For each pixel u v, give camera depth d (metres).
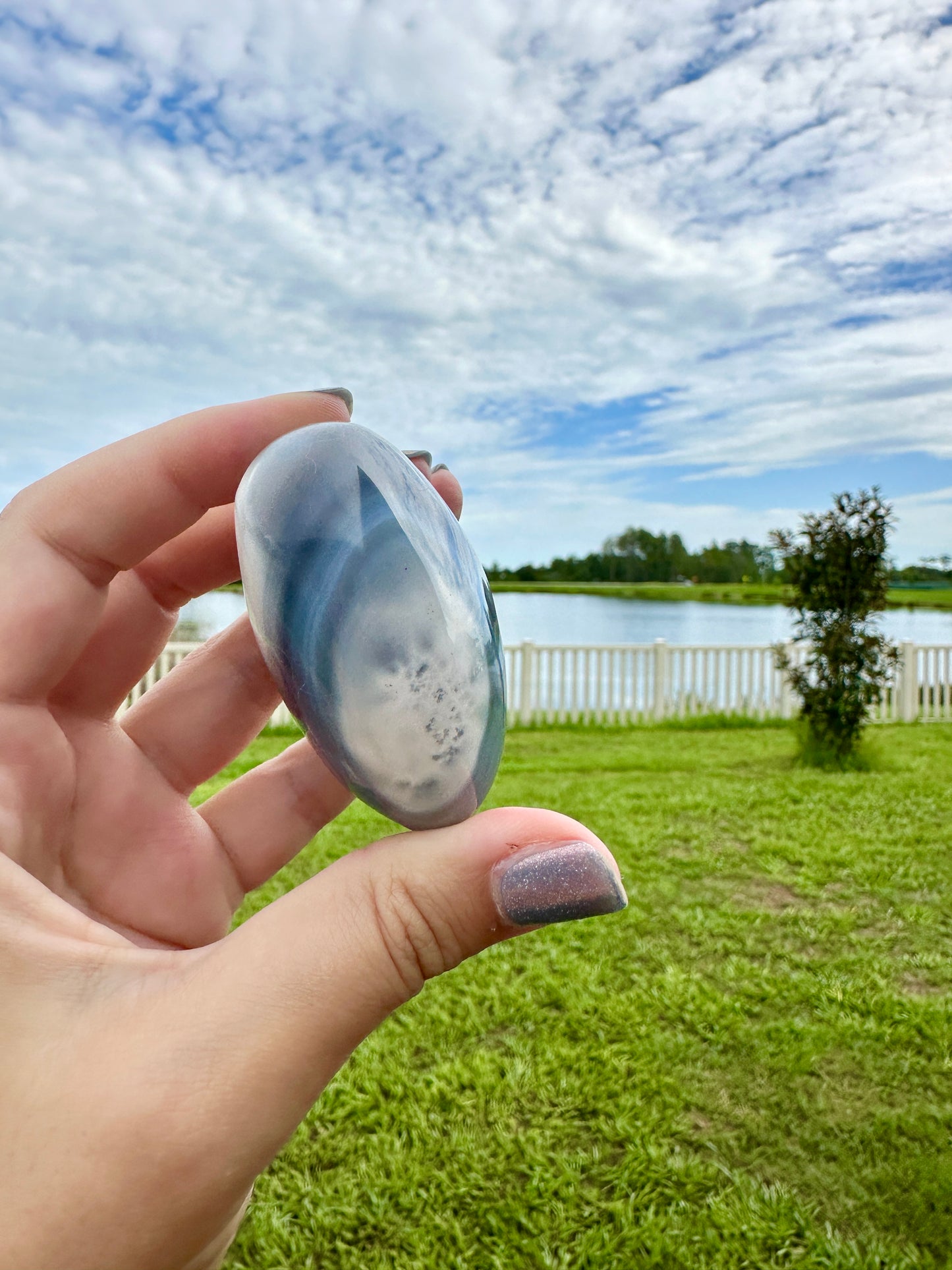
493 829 1.16
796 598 9.77
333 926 1.10
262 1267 2.45
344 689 1.09
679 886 5.16
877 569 9.29
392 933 1.10
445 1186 2.72
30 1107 0.97
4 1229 0.93
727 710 13.18
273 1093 1.02
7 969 1.04
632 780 8.12
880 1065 3.37
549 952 4.25
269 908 1.14
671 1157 2.87
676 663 13.26
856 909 4.86
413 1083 3.22
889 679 9.34
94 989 1.05
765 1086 3.24
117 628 1.58
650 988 3.91
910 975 4.12
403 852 1.15
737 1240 2.54
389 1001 1.11
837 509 9.53
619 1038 3.53
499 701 1.19
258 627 1.17
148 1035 1.02
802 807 6.94
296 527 1.11
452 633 1.12
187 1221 0.99
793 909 4.84
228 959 1.08
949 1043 3.50
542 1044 3.45
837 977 4.07
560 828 1.17
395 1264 2.47
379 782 1.14
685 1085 3.24
